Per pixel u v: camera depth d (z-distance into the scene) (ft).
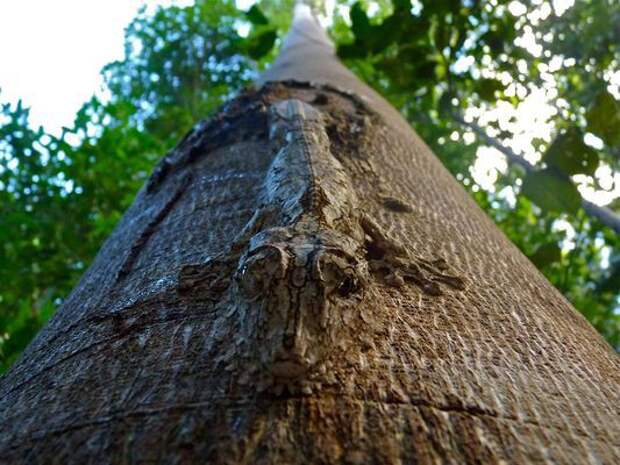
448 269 0.46
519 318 0.42
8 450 0.30
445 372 0.33
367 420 0.28
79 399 0.32
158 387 0.31
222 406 0.29
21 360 0.43
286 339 0.30
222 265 0.42
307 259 0.34
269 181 0.53
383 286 0.42
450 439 0.27
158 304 0.40
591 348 0.43
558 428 0.30
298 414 0.28
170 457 0.27
